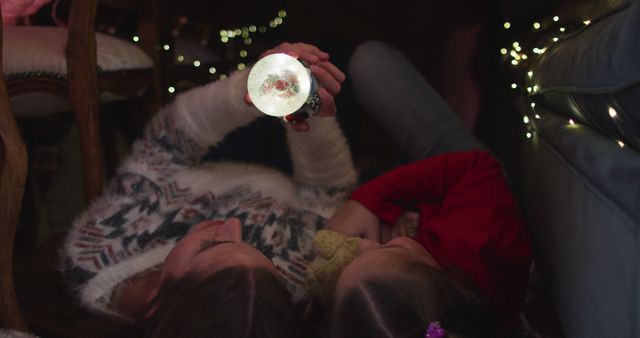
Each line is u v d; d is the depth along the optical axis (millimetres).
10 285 1365
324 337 1146
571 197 1185
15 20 1795
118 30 2389
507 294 1289
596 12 1268
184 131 1498
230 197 1479
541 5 1835
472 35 2691
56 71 1664
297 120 1310
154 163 1506
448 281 1037
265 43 3359
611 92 922
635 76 846
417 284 995
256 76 1204
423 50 2988
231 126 1483
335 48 2240
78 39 1663
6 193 1333
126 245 1349
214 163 1653
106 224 1410
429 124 1872
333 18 3057
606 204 963
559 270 1294
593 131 1187
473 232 1280
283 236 1383
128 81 1920
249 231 1362
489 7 2633
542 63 1459
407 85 1927
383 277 1003
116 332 1207
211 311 960
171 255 1171
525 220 1760
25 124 2178
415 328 941
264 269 1051
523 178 1780
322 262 1200
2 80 1327
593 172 1006
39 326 1558
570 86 1134
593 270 1033
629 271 875
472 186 1448
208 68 2648
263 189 1471
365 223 1429
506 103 2062
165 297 1059
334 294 1057
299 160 1582
